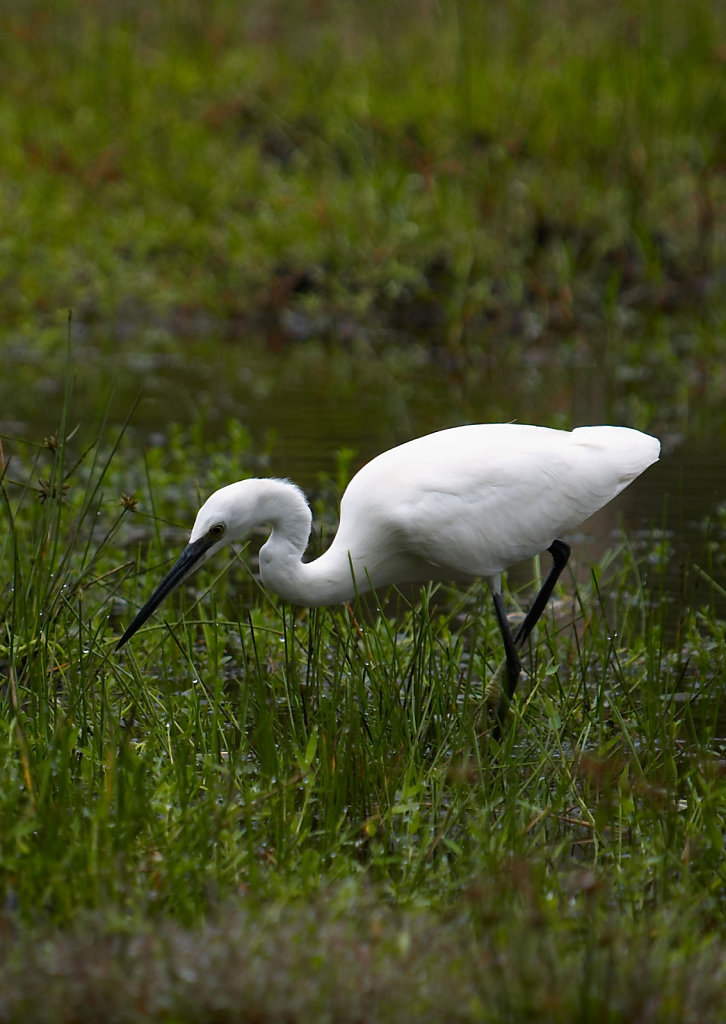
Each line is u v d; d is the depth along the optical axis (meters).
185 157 23.95
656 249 21.52
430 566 9.02
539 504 8.83
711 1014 5.13
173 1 28.47
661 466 14.53
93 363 19.28
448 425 15.88
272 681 9.12
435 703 8.48
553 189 22.03
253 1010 4.97
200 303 21.73
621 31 25.38
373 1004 5.06
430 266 21.75
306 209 22.33
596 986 5.20
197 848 6.45
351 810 7.38
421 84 24.67
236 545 12.48
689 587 11.34
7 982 5.12
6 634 8.80
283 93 25.53
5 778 6.90
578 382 18.27
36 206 22.66
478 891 5.85
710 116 22.97
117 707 8.37
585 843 7.26
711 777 7.28
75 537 9.26
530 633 10.09
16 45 27.06
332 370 19.08
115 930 5.52
